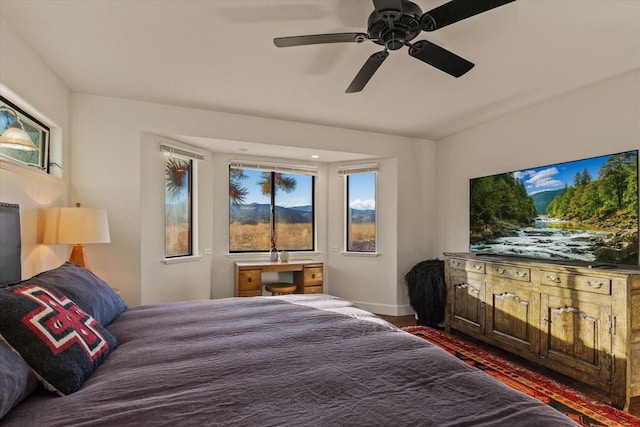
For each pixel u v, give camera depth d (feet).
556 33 7.41
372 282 16.35
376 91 10.71
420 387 3.76
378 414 3.23
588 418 7.25
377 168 16.28
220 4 6.53
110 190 11.15
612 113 9.57
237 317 6.41
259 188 16.55
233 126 12.91
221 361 4.37
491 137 13.50
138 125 11.51
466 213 14.65
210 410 3.26
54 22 7.13
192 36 7.63
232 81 10.02
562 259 10.46
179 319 6.28
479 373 4.16
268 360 4.41
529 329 9.70
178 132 12.08
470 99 11.31
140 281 11.41
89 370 4.06
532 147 11.81
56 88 9.68
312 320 6.19
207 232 14.84
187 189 14.34
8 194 7.16
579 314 8.46
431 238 16.35
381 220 16.22
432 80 9.86
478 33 7.41
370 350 4.76
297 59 8.68
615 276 7.73
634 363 7.54
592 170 9.76
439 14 5.60
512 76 9.54
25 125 8.77
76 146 10.85
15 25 7.23
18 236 7.14
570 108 10.64
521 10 6.62
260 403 3.41
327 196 17.51
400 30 5.97
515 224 12.11
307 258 17.04
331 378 3.92
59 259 9.80
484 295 11.30
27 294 4.25
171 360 4.43
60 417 3.14
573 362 8.52
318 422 3.10
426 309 13.97
